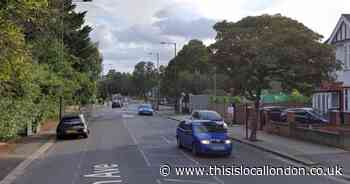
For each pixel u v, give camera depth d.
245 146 28.31
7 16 14.92
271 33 29.03
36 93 32.50
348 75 38.50
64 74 46.19
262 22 30.58
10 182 16.36
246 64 29.27
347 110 38.44
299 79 28.84
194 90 78.06
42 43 36.19
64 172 18.28
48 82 37.88
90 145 29.00
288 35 28.28
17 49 15.41
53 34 36.62
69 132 33.44
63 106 56.19
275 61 27.69
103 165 19.98
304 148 25.50
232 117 44.72
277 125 34.25
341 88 33.28
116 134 36.97
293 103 58.25
